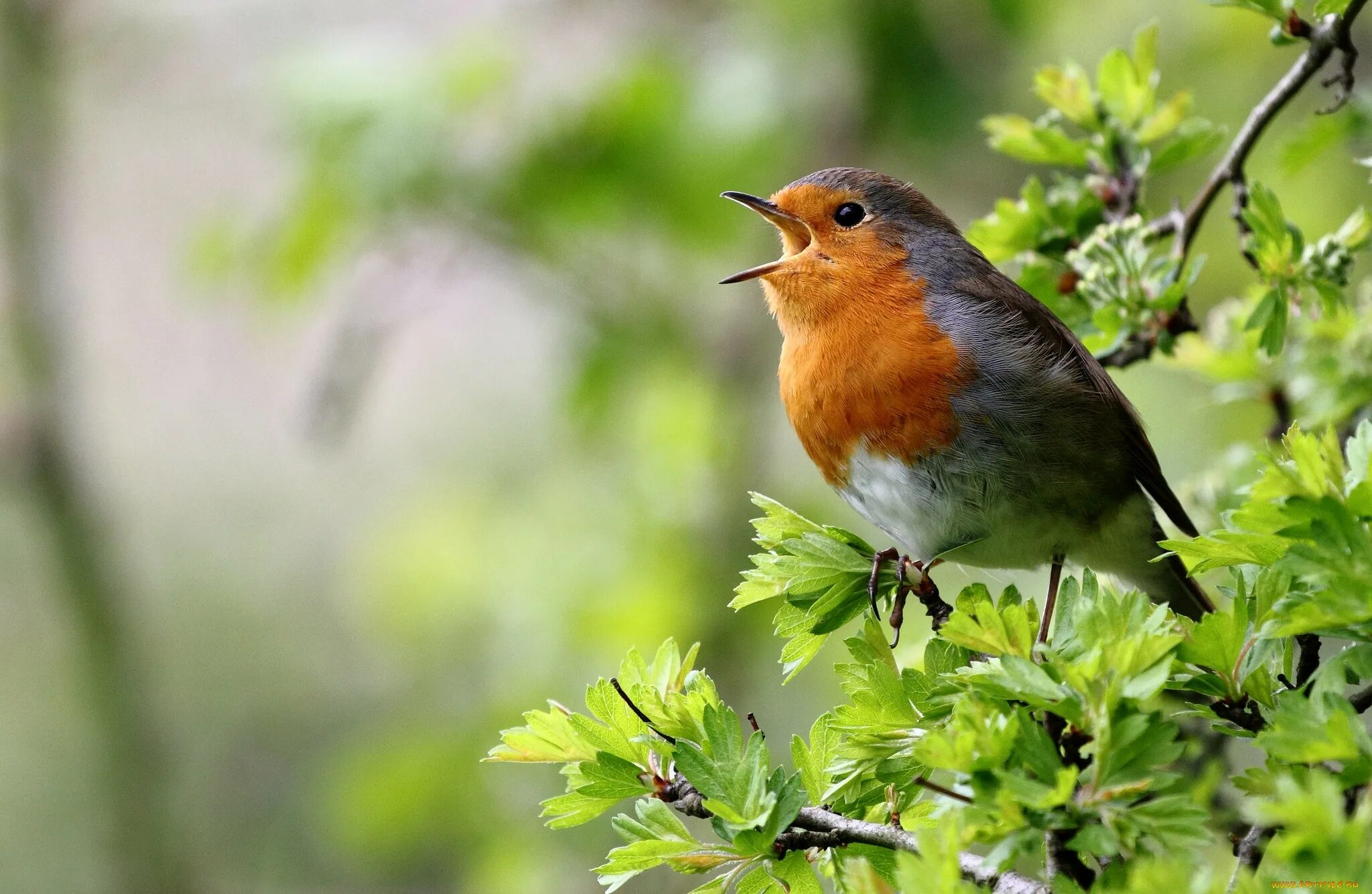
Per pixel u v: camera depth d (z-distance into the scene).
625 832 4.20
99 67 13.93
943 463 6.48
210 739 14.92
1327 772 3.35
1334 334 6.44
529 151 11.59
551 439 13.59
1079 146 6.58
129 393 16.27
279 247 11.65
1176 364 6.90
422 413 15.83
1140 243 6.03
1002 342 6.47
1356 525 3.49
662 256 12.37
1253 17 10.62
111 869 13.39
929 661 4.29
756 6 11.59
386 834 11.94
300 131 11.38
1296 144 6.32
